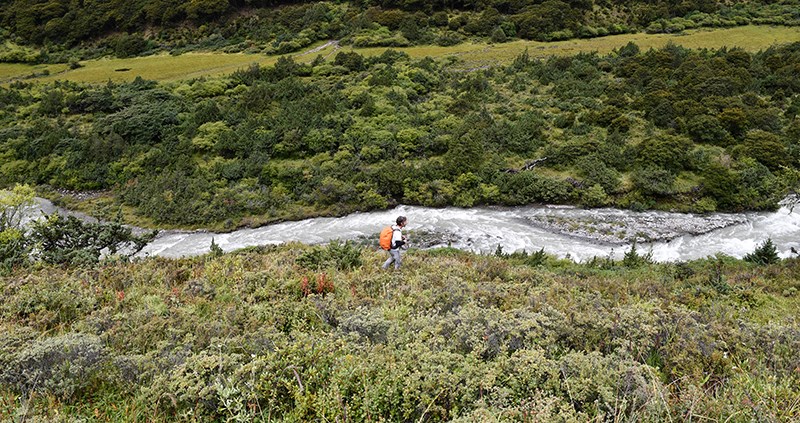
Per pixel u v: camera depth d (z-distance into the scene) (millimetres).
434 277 11289
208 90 56625
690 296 11195
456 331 6160
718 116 41000
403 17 85375
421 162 39938
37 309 8195
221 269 12102
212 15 92250
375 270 12797
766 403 4418
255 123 45250
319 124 43719
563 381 4938
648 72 54125
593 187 34844
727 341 6590
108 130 46750
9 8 97000
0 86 66125
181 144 43406
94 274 11477
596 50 68812
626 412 4516
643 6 85250
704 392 4809
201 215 35562
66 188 42844
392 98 50062
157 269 12422
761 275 14469
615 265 21062
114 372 5332
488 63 66750
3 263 13625
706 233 29891
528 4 86000
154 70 73438
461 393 4738
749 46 68500
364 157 40188
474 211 35031
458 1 90312
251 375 4840
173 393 4754
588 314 7285
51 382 4980
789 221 31078
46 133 47781
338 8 94812
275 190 37688
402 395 4695
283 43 80312
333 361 5293
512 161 38969
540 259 20781
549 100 49938
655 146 36281
